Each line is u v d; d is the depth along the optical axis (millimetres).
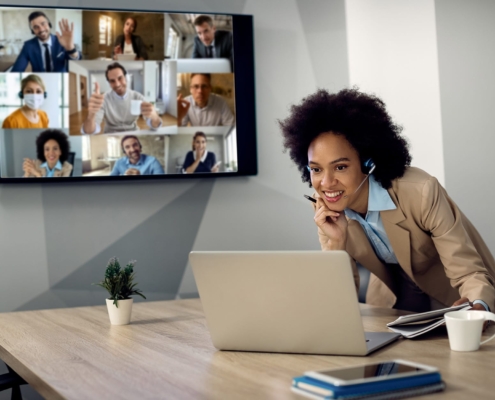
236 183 3428
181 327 1979
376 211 2113
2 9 3086
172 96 3307
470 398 1137
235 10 3434
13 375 2012
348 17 3586
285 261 1510
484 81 3744
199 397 1212
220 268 1579
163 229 3322
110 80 3219
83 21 3184
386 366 1240
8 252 3094
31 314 2352
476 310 1666
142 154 3266
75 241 3195
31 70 3115
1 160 3062
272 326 1567
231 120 3381
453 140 3701
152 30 3277
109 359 1562
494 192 3756
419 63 3654
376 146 2057
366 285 2643
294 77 3512
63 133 3150
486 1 3740
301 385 1212
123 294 2062
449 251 1984
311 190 3539
